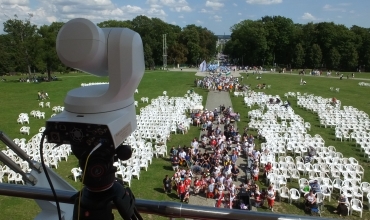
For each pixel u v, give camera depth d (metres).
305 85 74.06
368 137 31.02
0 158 2.97
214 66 107.06
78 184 21.84
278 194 20.70
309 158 25.55
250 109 47.50
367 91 65.31
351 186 21.12
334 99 51.03
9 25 85.94
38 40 82.62
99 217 2.31
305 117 43.03
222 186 20.31
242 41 139.50
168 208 2.73
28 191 2.99
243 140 30.52
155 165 25.67
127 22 146.00
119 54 2.39
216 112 41.28
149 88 69.19
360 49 118.31
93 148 2.24
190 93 58.94
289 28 132.88
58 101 55.28
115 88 2.41
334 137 34.19
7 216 15.04
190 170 23.09
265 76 95.06
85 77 89.81
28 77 87.88
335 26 126.44
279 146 27.97
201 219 2.69
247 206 18.42
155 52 135.50
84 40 2.32
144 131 32.50
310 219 2.55
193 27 152.88
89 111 2.33
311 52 123.25
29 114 45.16
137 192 21.03
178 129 35.66
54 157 24.73
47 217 3.57
